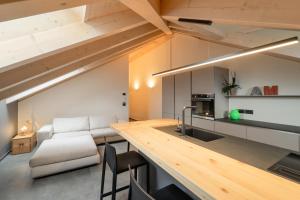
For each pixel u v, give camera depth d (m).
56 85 4.62
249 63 3.62
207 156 1.25
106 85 5.24
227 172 0.99
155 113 6.62
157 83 6.50
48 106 4.55
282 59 3.09
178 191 1.36
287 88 3.04
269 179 0.91
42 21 1.69
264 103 3.38
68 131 4.18
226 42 2.96
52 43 1.75
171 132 2.05
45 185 2.44
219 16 1.62
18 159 3.40
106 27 2.10
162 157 1.22
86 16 1.87
